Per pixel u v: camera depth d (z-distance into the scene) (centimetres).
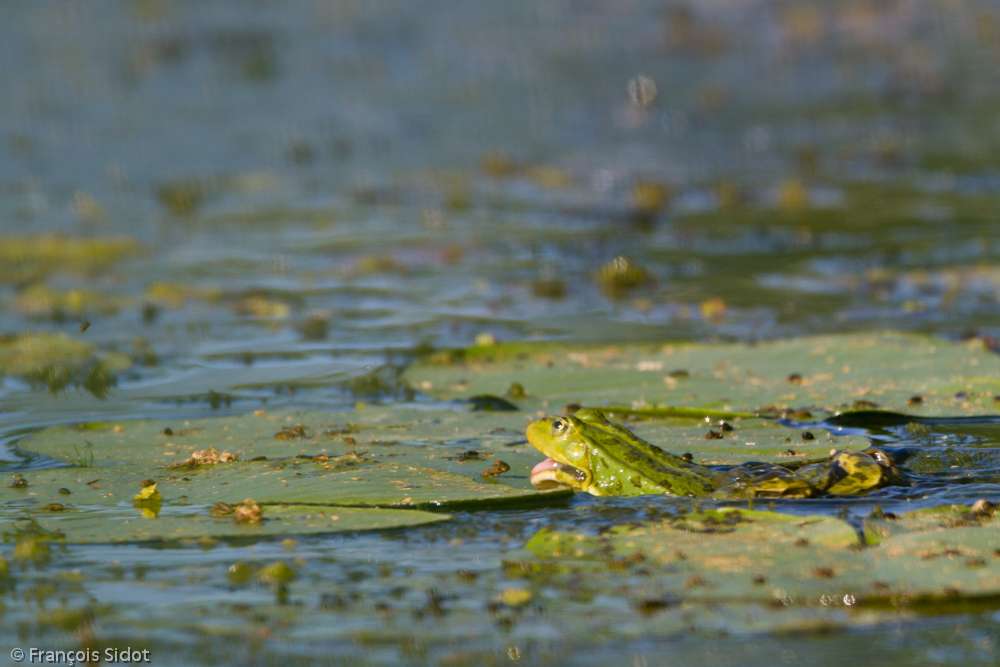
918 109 4559
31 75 4616
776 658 869
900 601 948
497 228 3069
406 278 2578
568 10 5959
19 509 1218
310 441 1464
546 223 3127
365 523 1163
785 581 991
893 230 2981
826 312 2236
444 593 1003
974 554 1027
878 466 1280
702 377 1728
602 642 902
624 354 1877
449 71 4984
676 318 2216
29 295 2397
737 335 2066
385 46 5269
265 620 954
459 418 1581
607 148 4050
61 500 1246
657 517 1179
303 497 1239
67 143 3894
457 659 878
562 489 1266
